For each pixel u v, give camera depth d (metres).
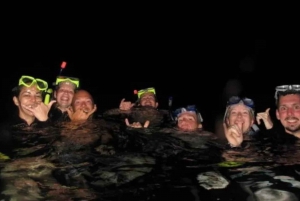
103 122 2.53
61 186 1.44
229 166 1.71
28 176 1.53
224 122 2.13
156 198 1.35
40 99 2.11
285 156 1.85
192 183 1.50
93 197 1.35
